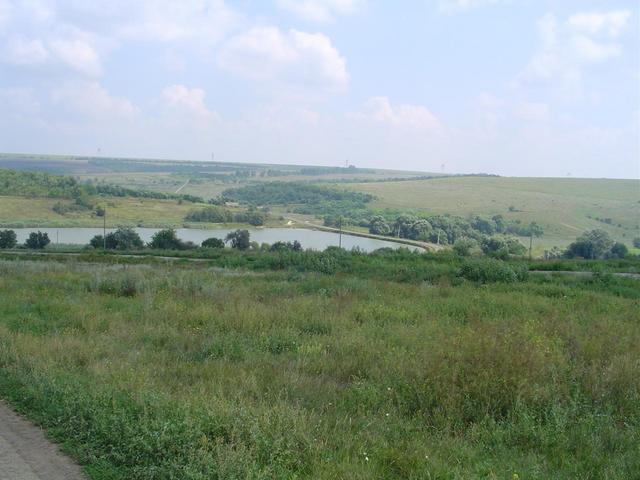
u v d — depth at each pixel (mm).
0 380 7332
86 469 4965
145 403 5922
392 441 5574
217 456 4809
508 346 7492
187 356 8984
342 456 5098
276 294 15789
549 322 10992
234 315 11398
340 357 8875
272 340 9828
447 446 5480
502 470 4949
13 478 4789
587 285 20594
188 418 5418
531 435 5730
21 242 59688
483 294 16109
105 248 50219
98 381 6996
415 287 17828
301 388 7172
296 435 5324
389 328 10867
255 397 6867
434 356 7574
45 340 9219
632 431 5824
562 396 6672
